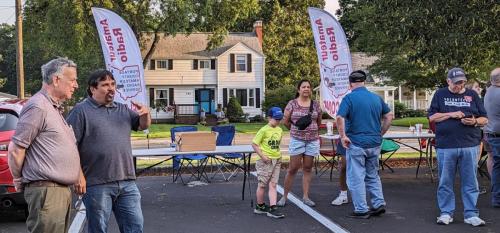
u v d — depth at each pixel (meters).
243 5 32.12
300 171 12.21
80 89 31.86
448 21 10.80
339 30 10.70
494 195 8.21
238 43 42.97
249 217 7.79
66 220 4.61
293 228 7.12
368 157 7.67
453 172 7.25
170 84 42.38
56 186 4.46
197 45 43.53
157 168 12.42
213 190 10.03
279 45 47.91
